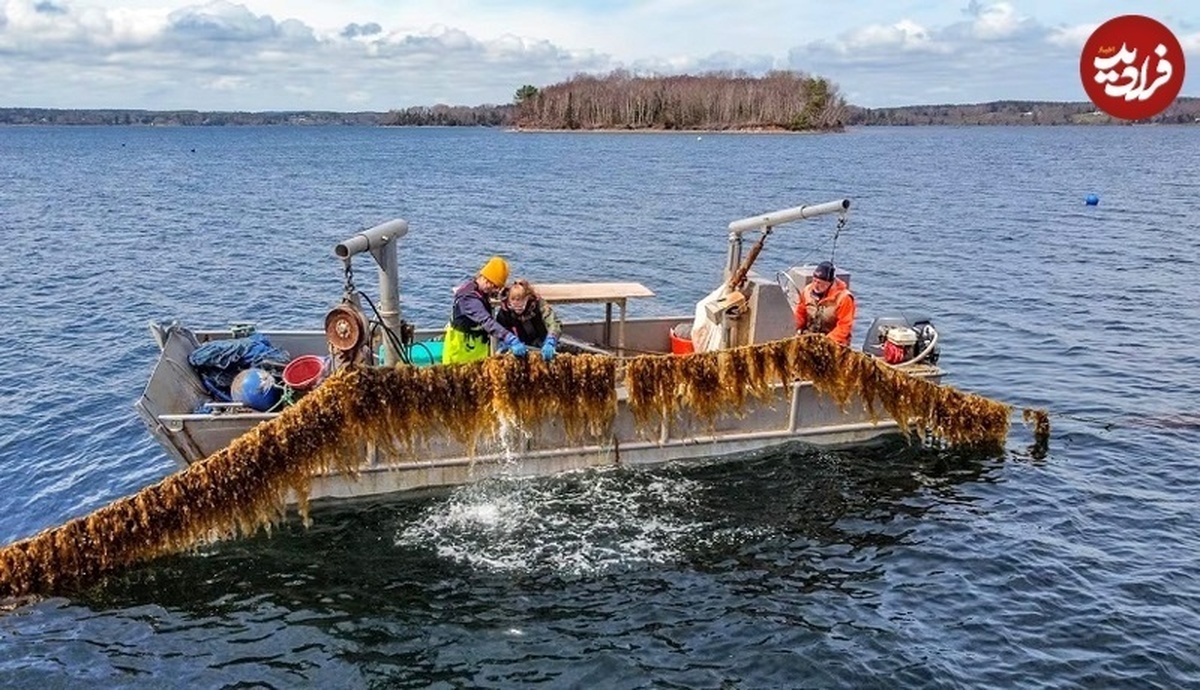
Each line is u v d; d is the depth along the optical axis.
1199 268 28.64
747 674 8.24
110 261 29.61
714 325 12.70
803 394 12.33
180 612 9.13
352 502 10.93
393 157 101.62
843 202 11.87
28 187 59.09
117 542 9.70
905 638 8.77
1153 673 8.31
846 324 12.83
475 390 10.84
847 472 12.17
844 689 8.03
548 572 9.84
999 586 9.72
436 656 8.49
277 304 23.94
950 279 27.25
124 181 65.06
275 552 10.12
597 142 139.62
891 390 12.59
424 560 10.01
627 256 31.22
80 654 8.48
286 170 78.81
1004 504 11.62
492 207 46.69
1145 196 51.91
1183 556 10.46
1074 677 8.25
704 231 37.31
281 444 10.16
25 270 27.62
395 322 10.97
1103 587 9.73
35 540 9.52
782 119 181.88
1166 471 12.80
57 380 16.75
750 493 11.56
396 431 10.61
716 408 11.91
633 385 11.52
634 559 10.11
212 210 45.75
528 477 11.44
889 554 10.35
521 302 11.41
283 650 8.56
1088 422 14.76
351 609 9.19
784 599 9.44
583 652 8.55
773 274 28.05
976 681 8.16
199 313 22.75
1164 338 20.30
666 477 11.80
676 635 8.81
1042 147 127.25
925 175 70.44
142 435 13.98
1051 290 25.45
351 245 9.84
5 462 12.98
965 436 13.05
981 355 19.09
